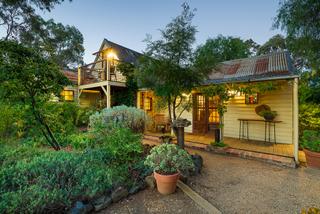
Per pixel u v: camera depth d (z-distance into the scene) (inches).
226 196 111.7
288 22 163.2
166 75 167.6
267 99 246.5
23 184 89.2
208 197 110.5
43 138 180.1
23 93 139.6
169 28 164.1
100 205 93.1
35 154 131.7
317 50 163.0
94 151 134.2
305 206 100.3
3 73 121.6
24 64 131.3
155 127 326.6
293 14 157.2
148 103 375.9
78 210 84.1
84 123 307.4
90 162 114.3
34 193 80.7
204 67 170.4
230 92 241.4
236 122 272.5
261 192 116.9
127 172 125.1
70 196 90.2
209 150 218.4
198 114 315.3
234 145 225.5
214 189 121.0
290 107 229.5
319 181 133.5
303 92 246.4
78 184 97.0
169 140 231.6
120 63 376.2
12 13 376.8
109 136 146.3
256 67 246.7
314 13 148.0
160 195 110.0
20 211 74.7
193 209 95.4
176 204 100.3
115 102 384.5
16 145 154.7
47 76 142.9
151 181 118.2
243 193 115.5
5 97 134.3
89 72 413.1
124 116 179.8
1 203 74.7
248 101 261.4
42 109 157.4
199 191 118.0
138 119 185.3
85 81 402.9
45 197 81.8
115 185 106.7
